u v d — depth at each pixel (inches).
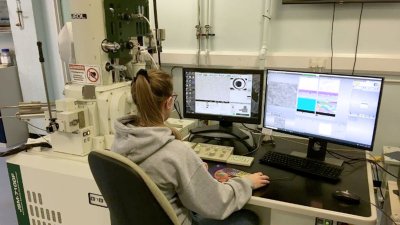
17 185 68.9
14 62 152.6
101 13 63.8
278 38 92.9
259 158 65.1
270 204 48.6
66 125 60.5
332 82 57.3
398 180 60.7
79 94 64.4
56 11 130.7
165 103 46.2
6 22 146.9
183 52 103.0
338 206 47.3
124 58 72.0
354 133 57.0
